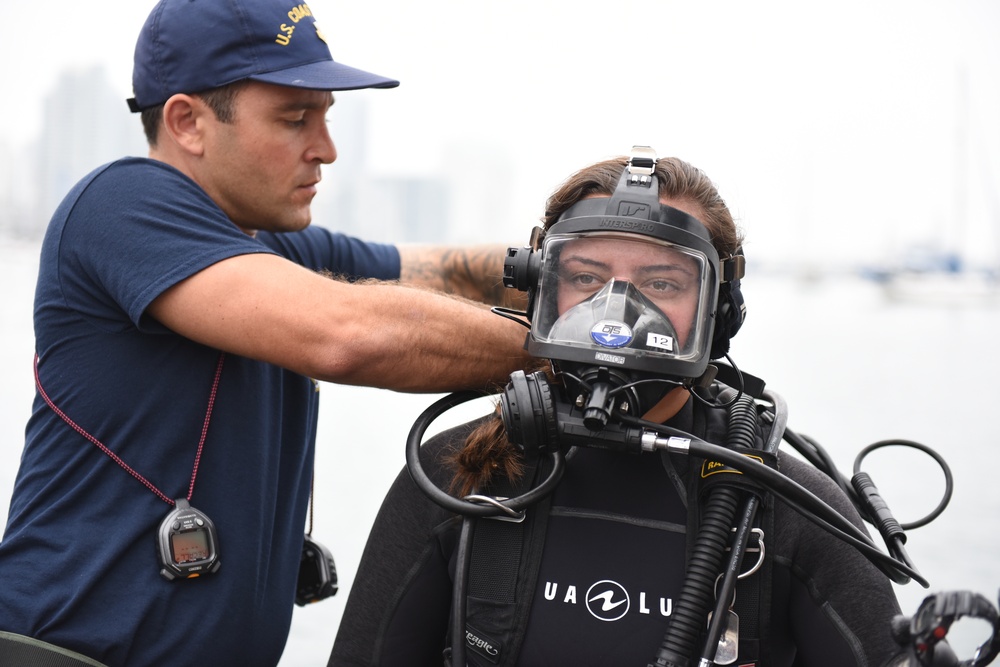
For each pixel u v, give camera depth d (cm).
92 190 195
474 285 258
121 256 187
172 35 197
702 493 164
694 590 152
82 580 182
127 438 189
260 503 199
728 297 175
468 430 187
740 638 156
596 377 159
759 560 157
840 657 158
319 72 197
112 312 192
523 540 168
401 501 185
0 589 185
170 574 184
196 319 182
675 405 178
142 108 205
